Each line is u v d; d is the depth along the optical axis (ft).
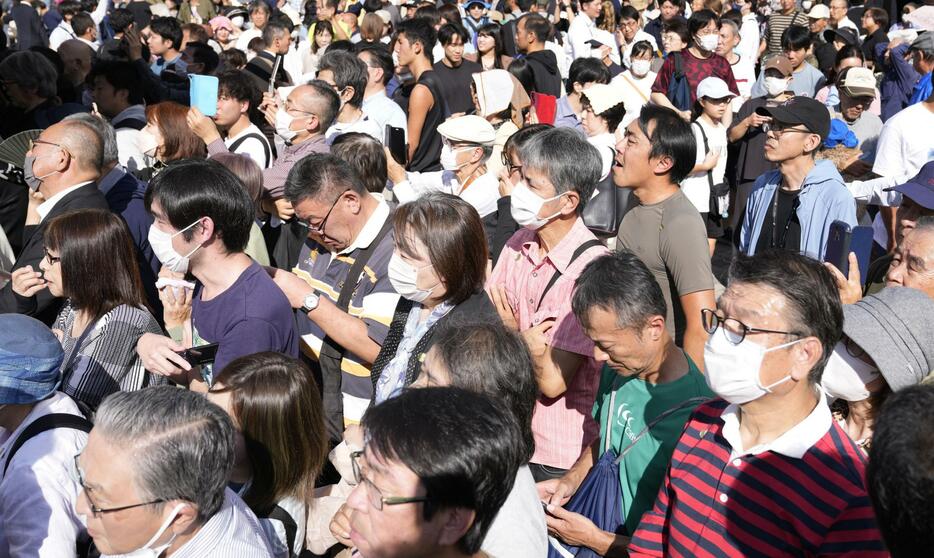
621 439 9.71
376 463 6.11
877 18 40.52
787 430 7.48
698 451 7.96
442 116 26.13
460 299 10.80
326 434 10.01
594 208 17.15
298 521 9.71
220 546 7.59
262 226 17.88
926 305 8.66
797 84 33.12
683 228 12.92
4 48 32.83
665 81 30.32
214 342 11.38
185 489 7.22
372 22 35.17
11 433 9.53
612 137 21.57
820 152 22.17
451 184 19.49
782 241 15.97
